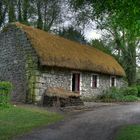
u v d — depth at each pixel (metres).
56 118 17.97
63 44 29.16
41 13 41.72
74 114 19.84
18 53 25.88
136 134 13.30
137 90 36.38
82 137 13.38
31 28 27.17
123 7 11.70
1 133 13.63
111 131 14.51
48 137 13.24
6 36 27.08
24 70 25.23
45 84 24.88
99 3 12.30
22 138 12.91
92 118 18.14
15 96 25.73
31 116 17.92
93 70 29.86
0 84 20.44
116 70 34.97
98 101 29.86
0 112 18.39
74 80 28.89
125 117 18.58
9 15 39.72
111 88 34.09
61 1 41.44
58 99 23.34
